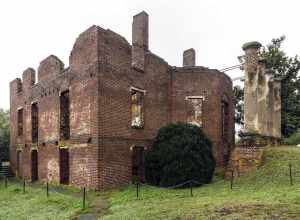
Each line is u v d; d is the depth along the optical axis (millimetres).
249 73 16141
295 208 7922
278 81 20281
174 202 10516
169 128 15844
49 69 19594
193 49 23828
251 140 15305
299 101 27844
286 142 23484
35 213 10812
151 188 14125
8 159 28609
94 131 14758
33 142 21094
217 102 19453
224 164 19609
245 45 16469
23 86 23312
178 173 14336
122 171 15680
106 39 15570
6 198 13992
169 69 20047
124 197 12344
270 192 10594
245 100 16094
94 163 14570
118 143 15625
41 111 20188
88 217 9859
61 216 10109
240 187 12617
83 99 15789
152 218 8469
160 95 19109
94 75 15031
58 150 17688
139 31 18297
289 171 12711
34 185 18547
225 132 20922
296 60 28219
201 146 15289
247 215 7688
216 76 19672
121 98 16125
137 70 17438
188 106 19594
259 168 14352
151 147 16516
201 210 8648
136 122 17500
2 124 35594
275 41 29234
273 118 17516
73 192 14820
